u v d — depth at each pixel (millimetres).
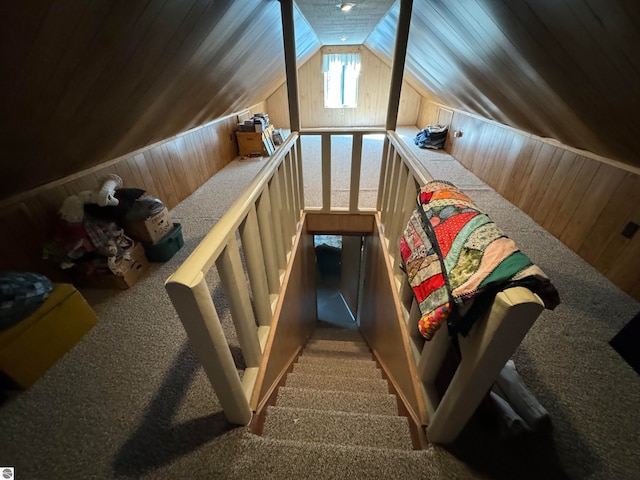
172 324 1471
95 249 1578
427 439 971
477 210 816
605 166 1747
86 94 1154
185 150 2885
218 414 1053
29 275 1224
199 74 1832
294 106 1961
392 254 1781
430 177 1115
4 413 1086
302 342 2477
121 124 1622
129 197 1756
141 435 1000
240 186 3154
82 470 921
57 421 1056
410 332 1300
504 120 2680
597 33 927
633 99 1072
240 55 2127
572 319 1463
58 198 1623
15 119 1012
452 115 3990
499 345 589
